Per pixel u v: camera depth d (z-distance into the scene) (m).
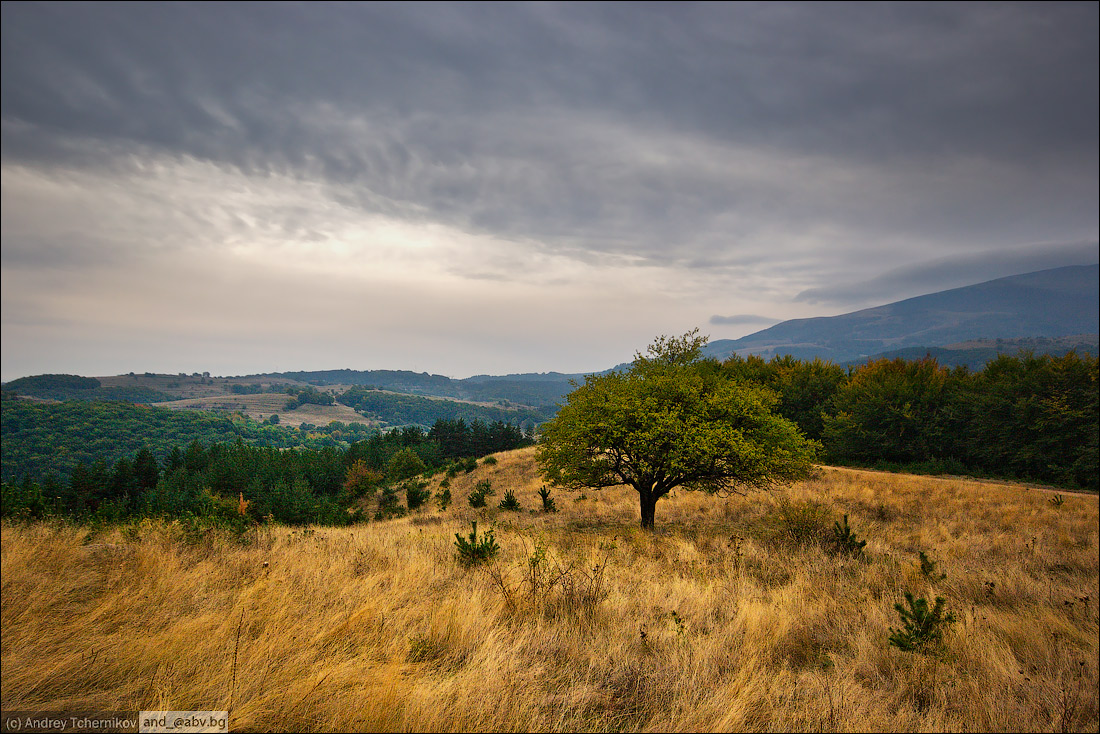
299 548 8.77
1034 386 30.50
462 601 5.48
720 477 15.68
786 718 3.70
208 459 99.44
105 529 9.39
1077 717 4.09
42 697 3.14
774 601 6.75
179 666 3.53
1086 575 10.32
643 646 4.96
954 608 7.22
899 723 3.75
